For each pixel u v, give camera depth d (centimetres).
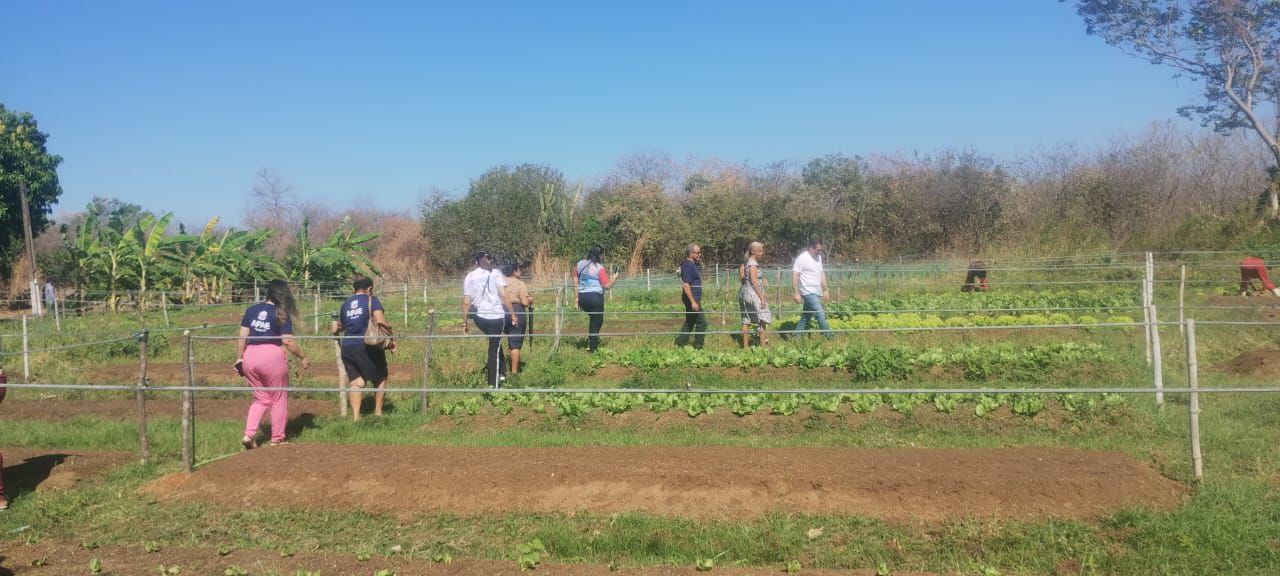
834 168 4059
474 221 4122
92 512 720
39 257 3259
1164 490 666
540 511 687
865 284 2364
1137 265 2488
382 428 989
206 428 1008
